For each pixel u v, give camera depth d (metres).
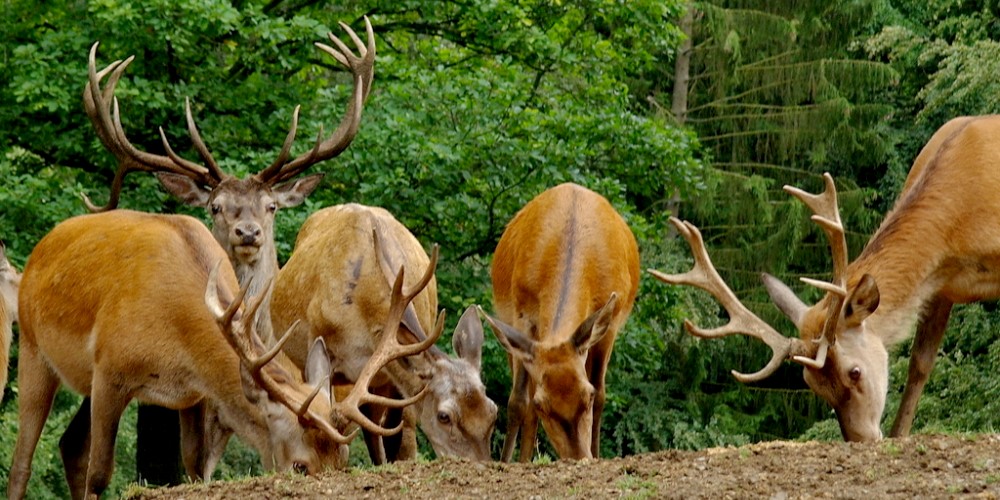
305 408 11.42
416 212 23.19
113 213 13.62
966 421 21.91
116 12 20.58
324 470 11.61
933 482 9.11
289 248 21.27
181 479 21.66
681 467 10.16
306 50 23.16
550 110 24.89
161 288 12.53
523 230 15.04
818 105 36.66
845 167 38.91
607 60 26.31
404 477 10.59
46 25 23.36
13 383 24.81
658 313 26.25
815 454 10.16
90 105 16.69
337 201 23.28
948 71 26.70
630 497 9.24
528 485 10.04
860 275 13.99
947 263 14.09
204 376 12.37
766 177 38.03
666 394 34.62
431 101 23.75
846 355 13.31
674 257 34.22
